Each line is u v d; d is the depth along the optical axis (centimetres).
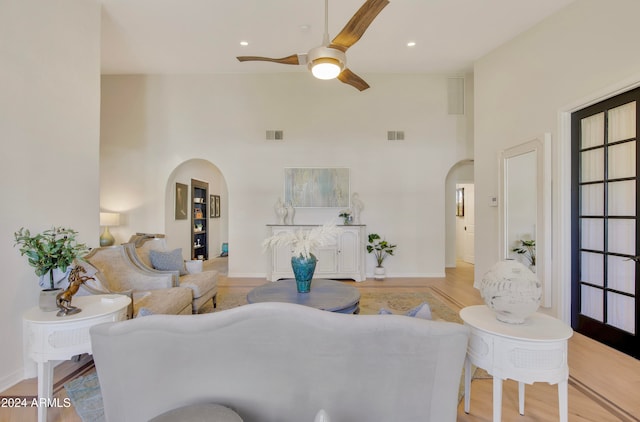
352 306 231
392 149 542
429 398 118
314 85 539
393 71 518
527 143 348
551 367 130
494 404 138
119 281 293
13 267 213
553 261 317
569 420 174
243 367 119
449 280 517
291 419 121
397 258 544
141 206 529
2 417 176
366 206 544
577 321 297
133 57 454
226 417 106
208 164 735
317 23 358
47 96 244
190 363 119
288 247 509
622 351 255
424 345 115
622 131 257
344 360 117
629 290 253
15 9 218
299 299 233
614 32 257
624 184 257
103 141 527
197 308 320
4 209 210
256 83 537
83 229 280
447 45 406
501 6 319
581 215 296
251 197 540
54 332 164
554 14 318
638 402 190
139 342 117
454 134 541
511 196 377
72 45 270
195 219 696
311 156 541
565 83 304
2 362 206
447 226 664
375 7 188
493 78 412
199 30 374
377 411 119
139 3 319
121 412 123
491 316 157
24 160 224
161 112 530
